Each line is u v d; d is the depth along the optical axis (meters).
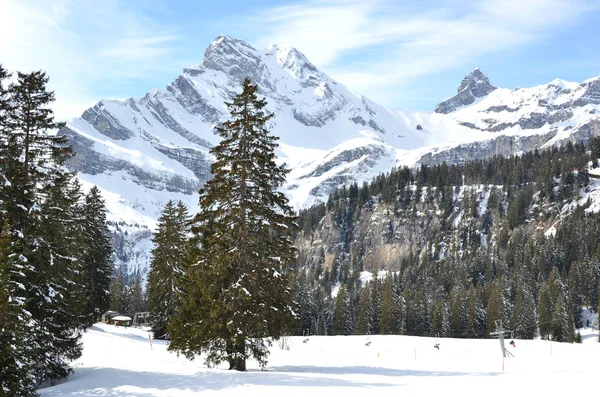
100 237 61.91
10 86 29.61
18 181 28.50
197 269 32.69
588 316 123.94
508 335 113.12
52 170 30.12
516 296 122.94
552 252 149.50
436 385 25.61
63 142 30.28
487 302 125.94
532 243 159.88
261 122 32.62
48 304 29.12
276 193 33.19
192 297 33.47
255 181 32.31
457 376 31.53
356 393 22.62
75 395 23.22
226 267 31.50
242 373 29.00
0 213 27.09
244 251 31.83
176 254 62.91
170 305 62.72
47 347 29.06
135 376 28.08
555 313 111.88
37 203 29.02
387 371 37.03
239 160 32.25
